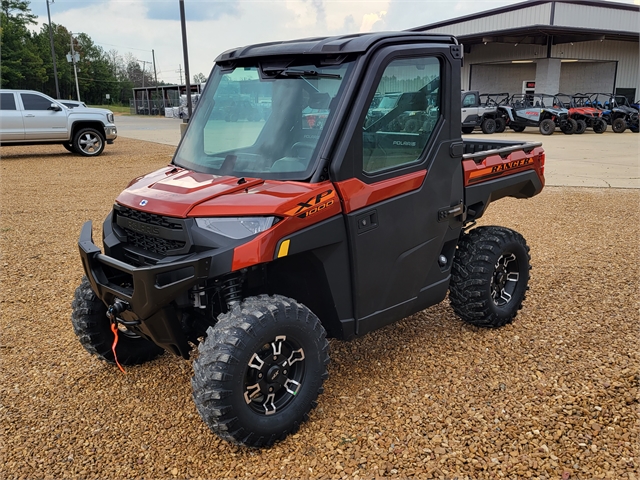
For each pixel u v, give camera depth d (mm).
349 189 3041
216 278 2963
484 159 4023
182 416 3297
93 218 8414
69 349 4176
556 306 4820
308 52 3160
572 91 36156
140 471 2830
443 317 4629
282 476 2760
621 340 4125
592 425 3076
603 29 29531
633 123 24953
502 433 3027
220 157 3350
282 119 3178
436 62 3469
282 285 3389
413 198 3395
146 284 2697
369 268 3234
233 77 3514
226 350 2697
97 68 103500
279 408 2975
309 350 3000
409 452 2900
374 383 3584
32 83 72750
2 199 9867
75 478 2783
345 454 2902
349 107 3029
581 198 9875
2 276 5762
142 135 25859
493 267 4109
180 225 2809
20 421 3256
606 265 5945
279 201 2795
